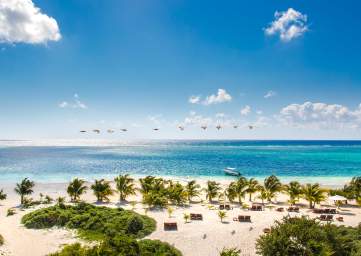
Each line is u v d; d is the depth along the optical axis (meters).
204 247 35.19
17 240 37.19
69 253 28.69
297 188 59.09
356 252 28.36
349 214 52.25
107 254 28.33
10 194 68.50
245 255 32.84
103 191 58.97
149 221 43.12
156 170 116.00
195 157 180.75
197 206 56.06
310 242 27.31
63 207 47.53
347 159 165.38
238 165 134.62
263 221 46.12
